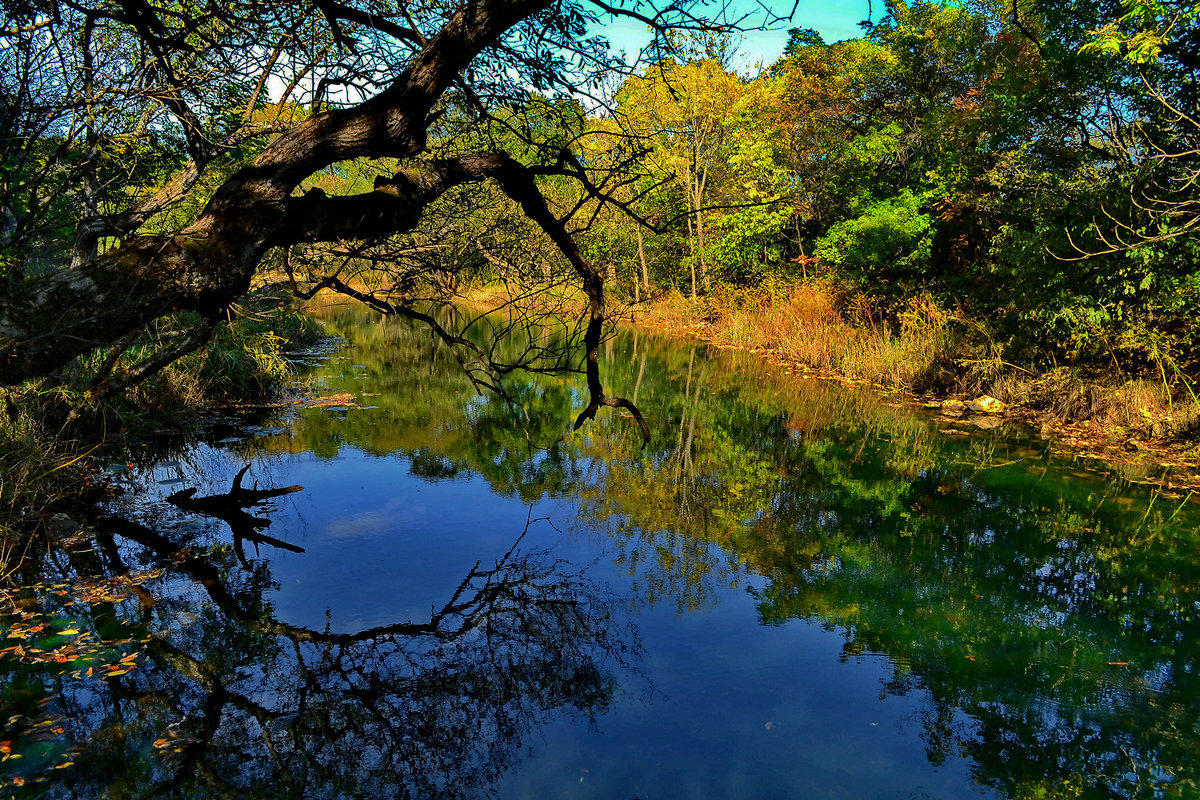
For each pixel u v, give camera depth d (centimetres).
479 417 980
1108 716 349
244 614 427
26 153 335
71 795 280
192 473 682
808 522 604
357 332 1986
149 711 336
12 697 339
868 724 336
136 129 400
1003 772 305
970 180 1318
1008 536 579
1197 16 663
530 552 529
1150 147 863
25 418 604
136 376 560
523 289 429
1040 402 1032
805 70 1866
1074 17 926
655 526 590
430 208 434
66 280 227
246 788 287
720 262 2172
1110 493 686
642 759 309
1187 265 880
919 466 773
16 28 312
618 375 1382
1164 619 450
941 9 1476
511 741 322
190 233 246
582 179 336
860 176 1689
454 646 400
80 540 514
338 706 345
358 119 255
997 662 395
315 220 266
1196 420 845
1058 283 990
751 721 337
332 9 306
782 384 1291
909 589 483
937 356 1234
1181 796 294
